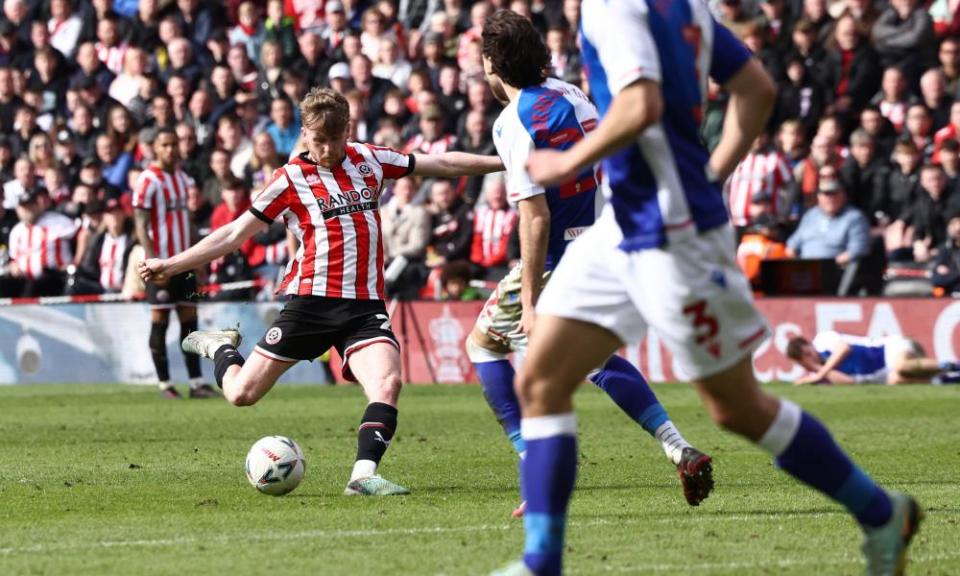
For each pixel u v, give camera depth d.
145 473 20.97
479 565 12.73
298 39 54.22
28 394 40.34
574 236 16.92
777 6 47.62
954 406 31.25
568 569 12.50
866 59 45.00
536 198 15.83
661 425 16.62
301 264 18.92
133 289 45.16
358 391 39.16
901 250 41.44
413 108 49.78
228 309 42.62
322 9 56.09
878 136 43.03
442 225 45.12
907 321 37.59
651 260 10.80
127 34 58.88
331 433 27.27
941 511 16.09
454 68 48.97
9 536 14.81
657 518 15.67
